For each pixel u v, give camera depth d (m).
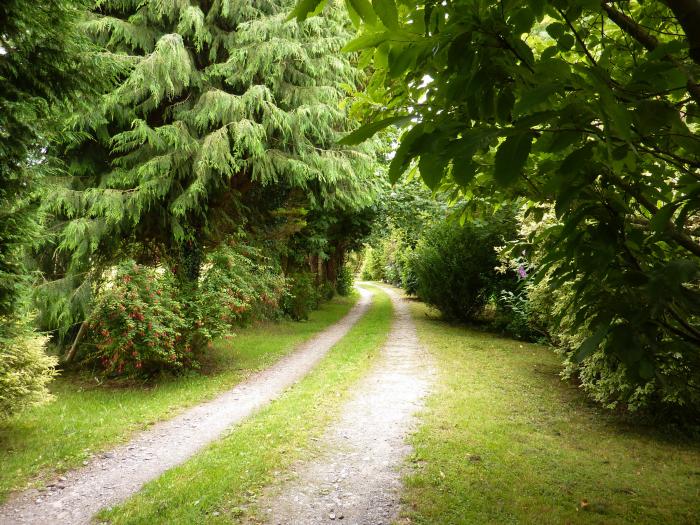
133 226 9.14
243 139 8.52
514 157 0.73
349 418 5.59
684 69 0.90
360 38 0.97
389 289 41.06
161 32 8.88
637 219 1.61
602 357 4.86
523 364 8.76
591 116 0.80
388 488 3.85
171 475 4.11
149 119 9.88
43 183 4.26
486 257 13.13
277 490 3.81
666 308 1.17
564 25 1.03
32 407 5.29
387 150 11.09
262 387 7.56
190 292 8.79
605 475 4.15
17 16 3.57
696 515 3.44
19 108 3.63
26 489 3.97
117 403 6.55
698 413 4.97
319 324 15.70
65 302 8.34
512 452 4.59
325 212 16.12
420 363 8.80
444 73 1.04
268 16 9.25
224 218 11.37
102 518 3.46
